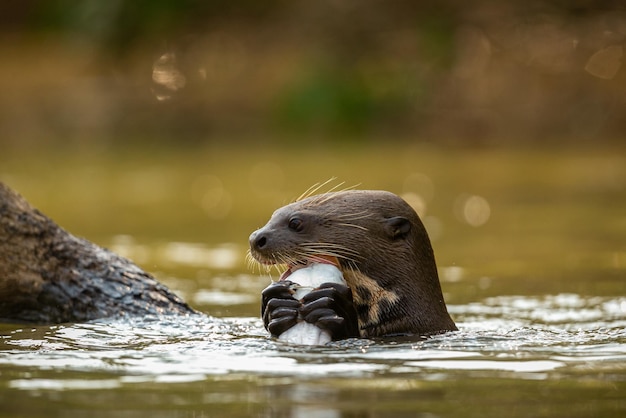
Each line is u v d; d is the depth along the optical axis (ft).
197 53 241.96
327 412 46.09
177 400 47.88
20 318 74.23
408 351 59.88
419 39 234.99
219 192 156.66
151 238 121.80
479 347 61.57
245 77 232.73
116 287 75.72
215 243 118.52
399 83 223.92
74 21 258.98
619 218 133.18
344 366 55.42
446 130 210.79
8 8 274.98
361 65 230.89
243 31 248.93
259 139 213.05
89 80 233.35
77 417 44.93
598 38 229.25
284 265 73.10
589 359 57.88
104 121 215.51
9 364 55.52
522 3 241.55
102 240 119.85
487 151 196.03
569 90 215.31
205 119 217.97
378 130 217.15
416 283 70.69
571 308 83.20
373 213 71.51
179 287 94.02
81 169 180.96
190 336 65.67
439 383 51.70
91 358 57.26
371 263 70.44
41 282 74.49
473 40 232.12
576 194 151.64
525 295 89.81
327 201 72.33
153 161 189.57
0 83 231.09
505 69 222.89
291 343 62.49
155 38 247.29
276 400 47.93
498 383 51.80
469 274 100.89
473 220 133.90
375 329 69.82
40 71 239.71
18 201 76.18
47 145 204.54
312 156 190.90
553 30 233.76
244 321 75.10
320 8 248.73
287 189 155.74
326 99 220.43
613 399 48.83
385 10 245.24
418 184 159.53
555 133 206.39
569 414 46.24
